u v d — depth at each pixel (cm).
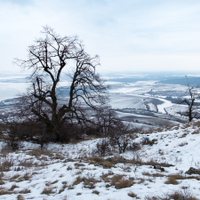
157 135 1366
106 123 2280
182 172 564
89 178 507
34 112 1489
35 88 1523
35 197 396
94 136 2111
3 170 630
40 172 612
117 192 404
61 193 420
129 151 1173
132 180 491
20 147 1214
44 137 1348
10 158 804
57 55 1485
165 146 1090
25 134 1372
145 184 456
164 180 488
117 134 1246
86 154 1122
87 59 1573
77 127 1945
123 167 655
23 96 1576
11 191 435
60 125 1627
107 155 1074
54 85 1548
